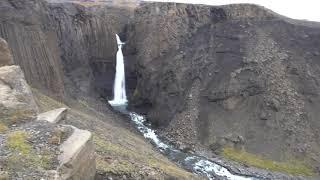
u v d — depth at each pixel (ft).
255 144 171.53
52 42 197.06
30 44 167.53
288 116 177.58
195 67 212.23
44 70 171.22
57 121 83.92
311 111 179.01
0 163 61.82
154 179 100.89
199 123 187.73
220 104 190.80
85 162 71.56
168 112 205.77
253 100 186.60
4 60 103.86
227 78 196.13
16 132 70.74
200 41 225.35
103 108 212.84
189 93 202.90
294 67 194.29
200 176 142.61
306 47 204.33
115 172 93.97
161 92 217.56
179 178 111.75
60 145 69.10
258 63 196.34
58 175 62.18
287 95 184.55
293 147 166.81
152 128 203.31
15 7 168.25
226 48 210.59
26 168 62.03
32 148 66.59
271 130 174.70
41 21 188.55
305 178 152.15
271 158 164.04
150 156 139.03
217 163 162.71
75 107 177.37
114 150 112.27
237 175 153.28
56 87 175.83
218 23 230.89
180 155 169.07
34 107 86.17
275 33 213.05
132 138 161.27
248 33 214.69
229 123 182.29
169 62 224.74
